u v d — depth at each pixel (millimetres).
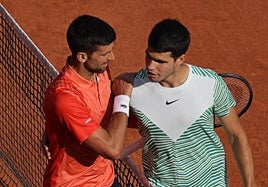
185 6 51094
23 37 24875
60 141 19281
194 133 18891
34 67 29938
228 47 47031
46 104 18656
